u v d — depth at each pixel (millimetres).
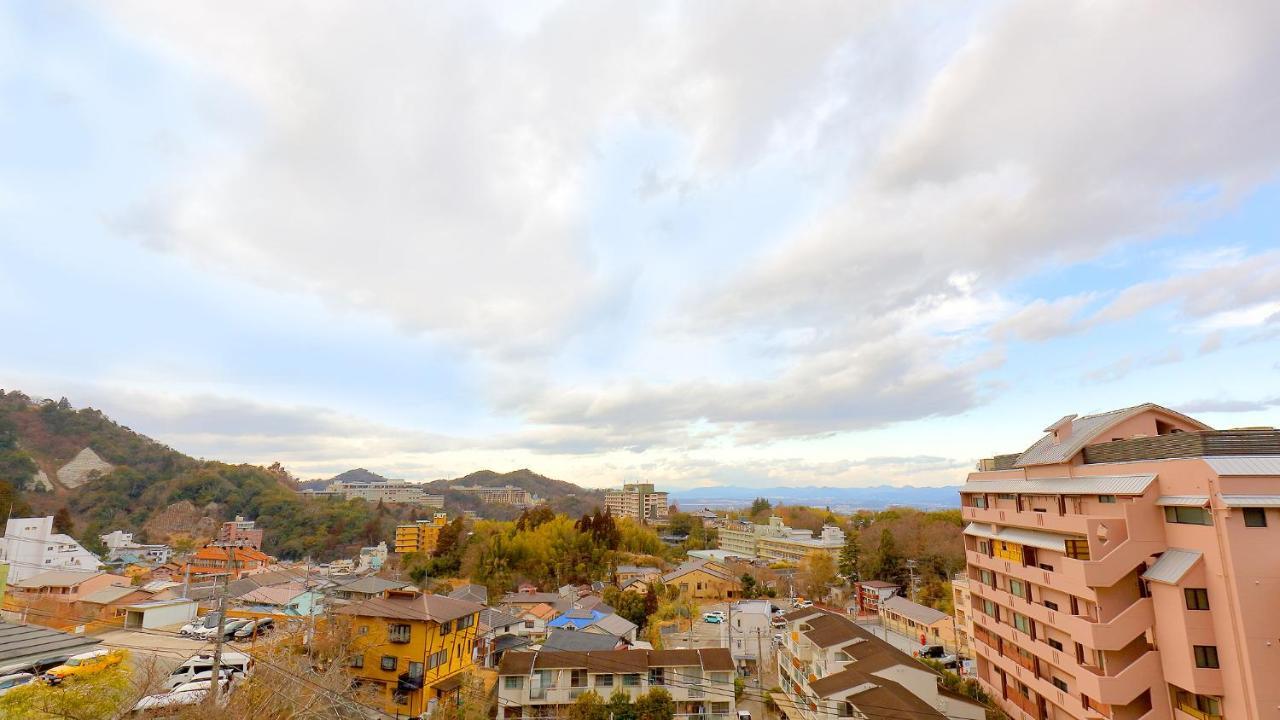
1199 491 26484
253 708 25938
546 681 42656
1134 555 29141
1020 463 40688
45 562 81750
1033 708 38156
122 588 63844
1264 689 23641
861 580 95000
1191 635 26000
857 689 35469
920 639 64562
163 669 36312
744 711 45469
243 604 64250
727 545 161250
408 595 47656
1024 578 38375
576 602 74375
